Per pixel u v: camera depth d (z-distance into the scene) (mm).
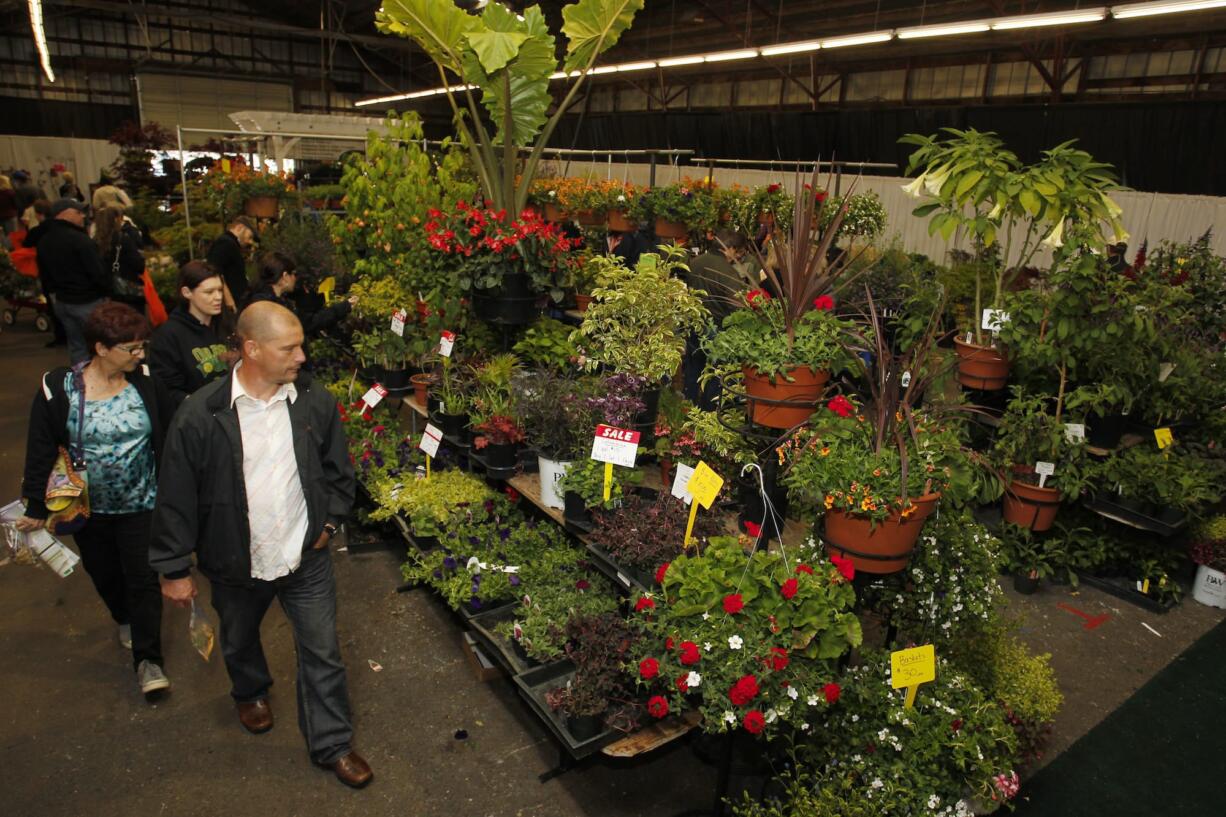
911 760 2658
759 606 2605
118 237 7066
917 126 12297
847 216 8055
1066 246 4242
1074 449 4449
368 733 3309
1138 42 10766
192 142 23000
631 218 9555
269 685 3312
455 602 3658
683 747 3287
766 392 3119
